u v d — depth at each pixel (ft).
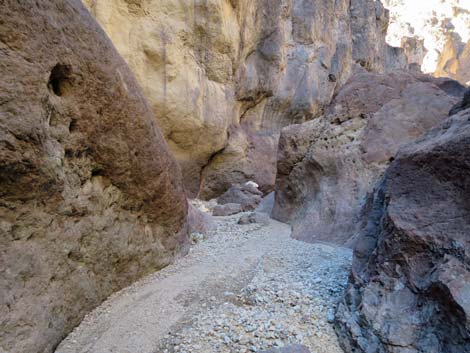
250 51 52.11
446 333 7.68
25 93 8.27
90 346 9.89
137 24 35.76
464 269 7.97
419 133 21.72
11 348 8.05
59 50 9.44
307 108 63.16
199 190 48.73
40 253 9.36
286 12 58.65
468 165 9.08
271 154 55.93
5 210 8.38
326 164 24.29
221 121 44.98
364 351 8.84
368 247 11.80
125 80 12.76
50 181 9.45
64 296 10.25
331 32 70.44
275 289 13.20
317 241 20.39
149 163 14.30
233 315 11.27
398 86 24.45
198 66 42.19
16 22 8.03
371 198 18.10
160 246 16.17
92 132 11.34
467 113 11.43
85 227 11.35
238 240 21.85
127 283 14.02
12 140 7.95
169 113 39.06
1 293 8.03
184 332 10.37
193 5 39.60
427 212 9.66
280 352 8.55
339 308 10.62
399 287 9.29
